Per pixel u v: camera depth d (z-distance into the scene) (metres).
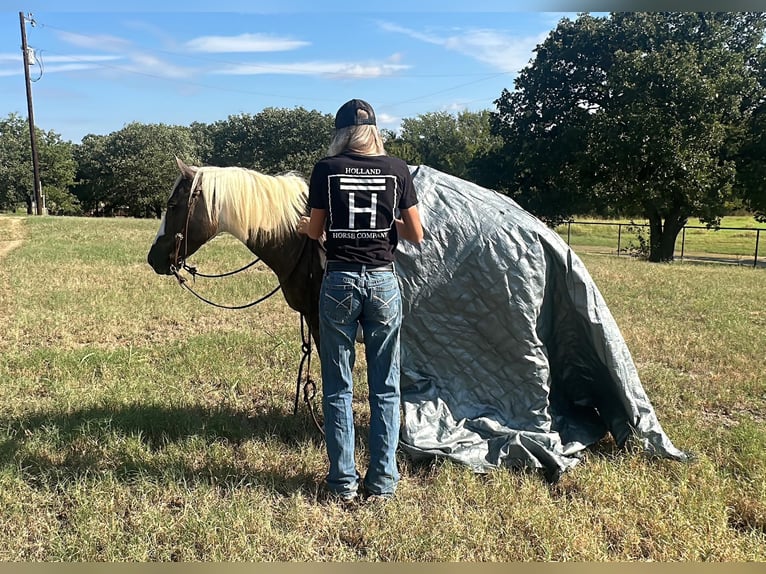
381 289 2.95
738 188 22.88
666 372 5.45
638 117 20.20
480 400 3.82
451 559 2.71
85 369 5.09
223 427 4.01
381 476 3.19
